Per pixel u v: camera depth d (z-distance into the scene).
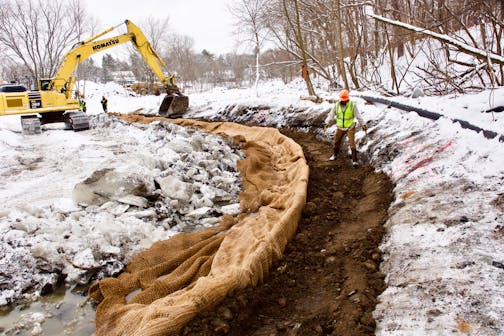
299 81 23.75
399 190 5.37
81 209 5.71
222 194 6.77
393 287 3.44
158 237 5.13
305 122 12.24
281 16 16.39
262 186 7.16
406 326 2.86
